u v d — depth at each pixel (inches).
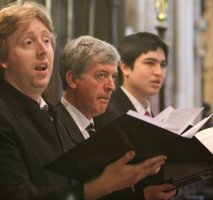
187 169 157.9
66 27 346.6
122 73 203.9
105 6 387.2
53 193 119.4
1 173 121.0
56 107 162.6
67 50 163.6
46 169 124.0
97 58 159.5
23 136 129.3
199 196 426.9
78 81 160.9
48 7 323.9
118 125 120.0
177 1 550.6
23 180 121.4
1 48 137.7
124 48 203.0
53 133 136.8
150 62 200.7
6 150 123.6
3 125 126.8
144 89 200.7
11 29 136.5
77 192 120.3
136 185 154.3
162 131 127.0
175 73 549.6
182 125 150.6
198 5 615.5
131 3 455.8
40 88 138.6
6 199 119.3
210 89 694.5
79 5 367.9
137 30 456.4
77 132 158.7
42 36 139.4
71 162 123.7
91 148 121.8
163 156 131.0
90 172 128.1
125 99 199.0
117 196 147.0
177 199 394.3
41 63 137.3
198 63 616.4
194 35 608.1
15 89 135.7
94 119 185.3
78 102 162.9
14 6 139.9
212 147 163.5
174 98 547.5
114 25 386.3
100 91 160.1
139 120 121.3
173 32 549.6
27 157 128.0
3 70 139.9
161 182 156.6
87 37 163.6
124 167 124.0
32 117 134.8
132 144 125.8
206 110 509.7
